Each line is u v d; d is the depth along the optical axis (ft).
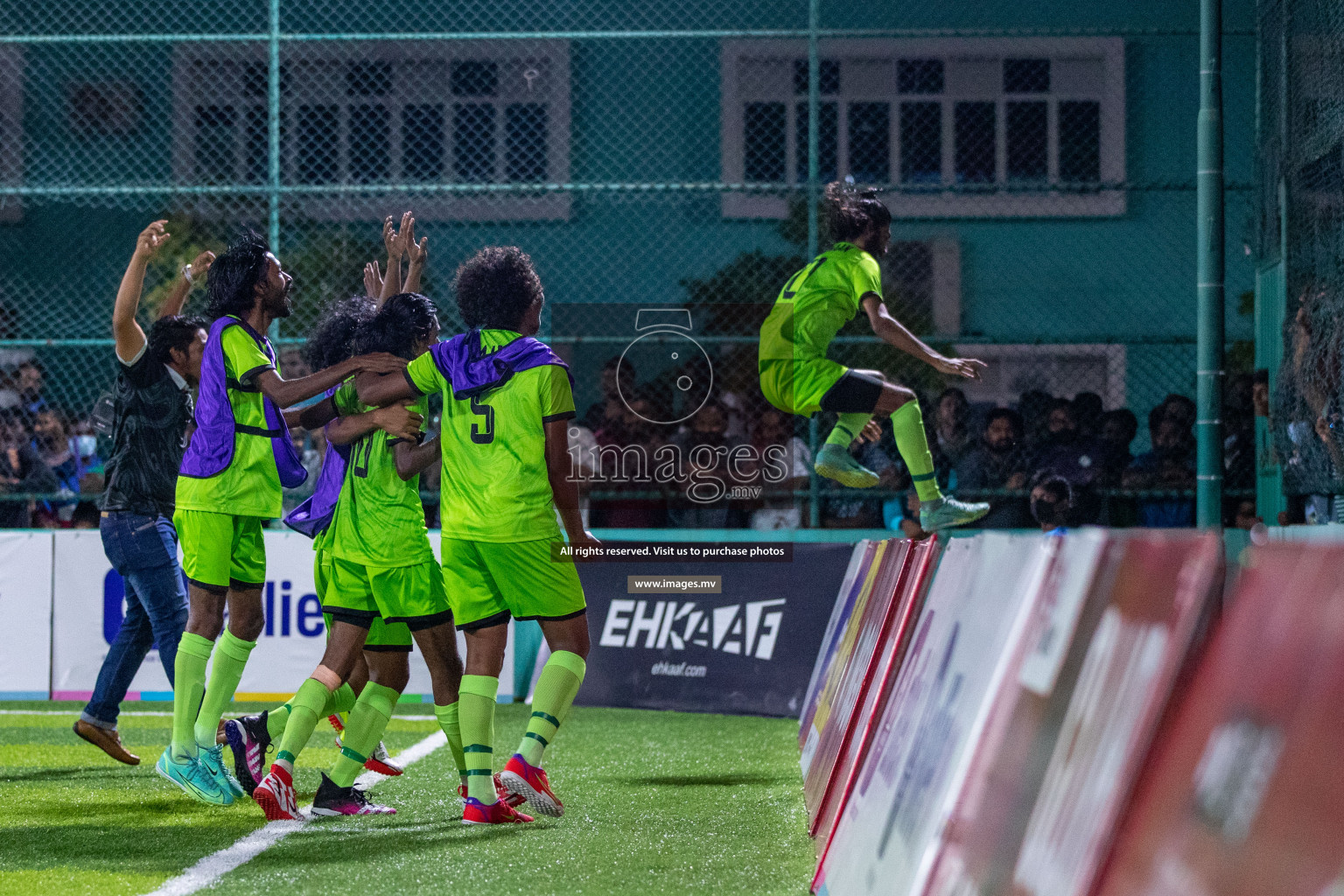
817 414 61.41
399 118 89.20
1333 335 49.85
